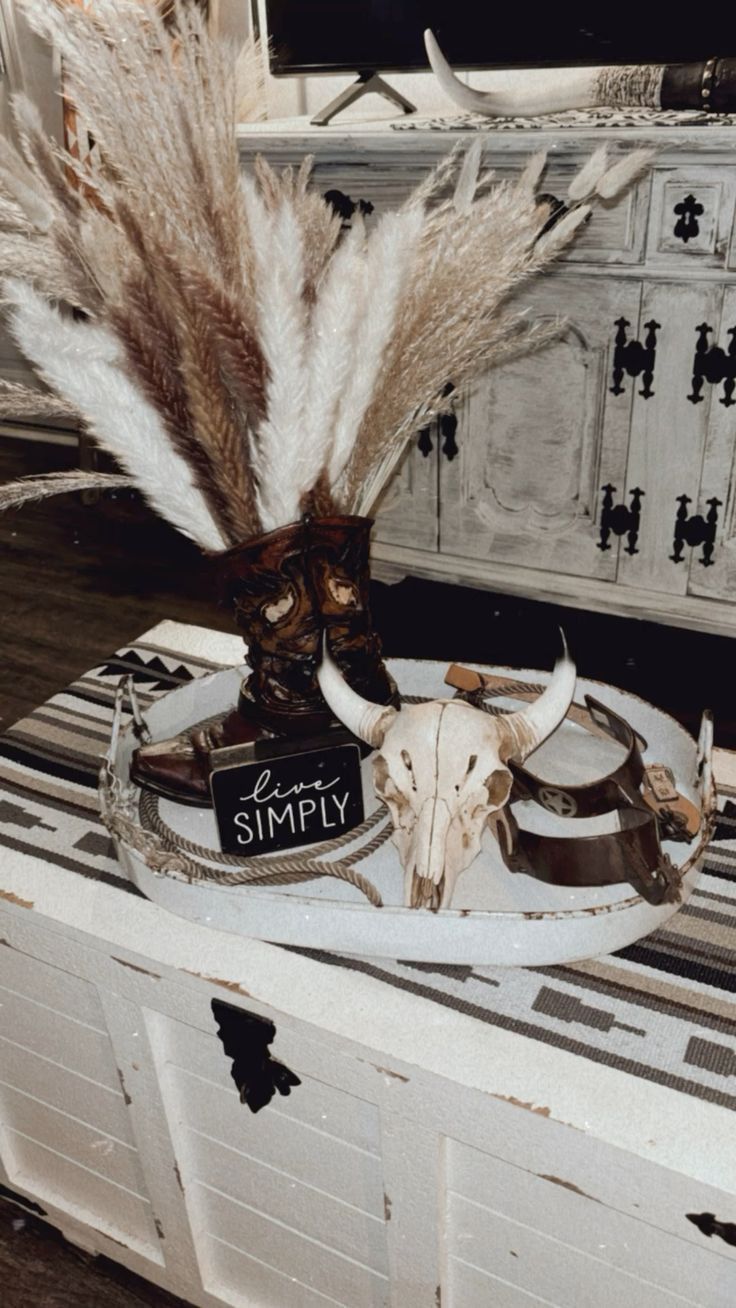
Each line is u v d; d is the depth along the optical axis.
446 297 0.72
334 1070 0.73
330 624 0.82
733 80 1.77
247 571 0.78
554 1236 0.73
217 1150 0.89
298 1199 0.87
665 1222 0.64
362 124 1.98
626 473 1.98
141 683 1.16
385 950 0.74
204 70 0.67
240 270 0.70
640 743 0.89
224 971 0.75
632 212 1.74
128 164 0.66
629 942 0.75
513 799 0.83
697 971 0.74
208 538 0.79
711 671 2.16
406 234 0.67
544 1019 0.70
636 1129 0.63
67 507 3.17
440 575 2.29
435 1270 0.80
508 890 0.78
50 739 1.05
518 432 2.04
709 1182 0.60
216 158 0.67
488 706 1.00
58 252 0.69
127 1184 1.00
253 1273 0.97
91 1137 0.99
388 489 2.19
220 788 0.77
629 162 0.72
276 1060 0.76
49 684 2.26
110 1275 1.10
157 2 0.65
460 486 2.16
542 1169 0.67
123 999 0.82
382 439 0.79
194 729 0.98
